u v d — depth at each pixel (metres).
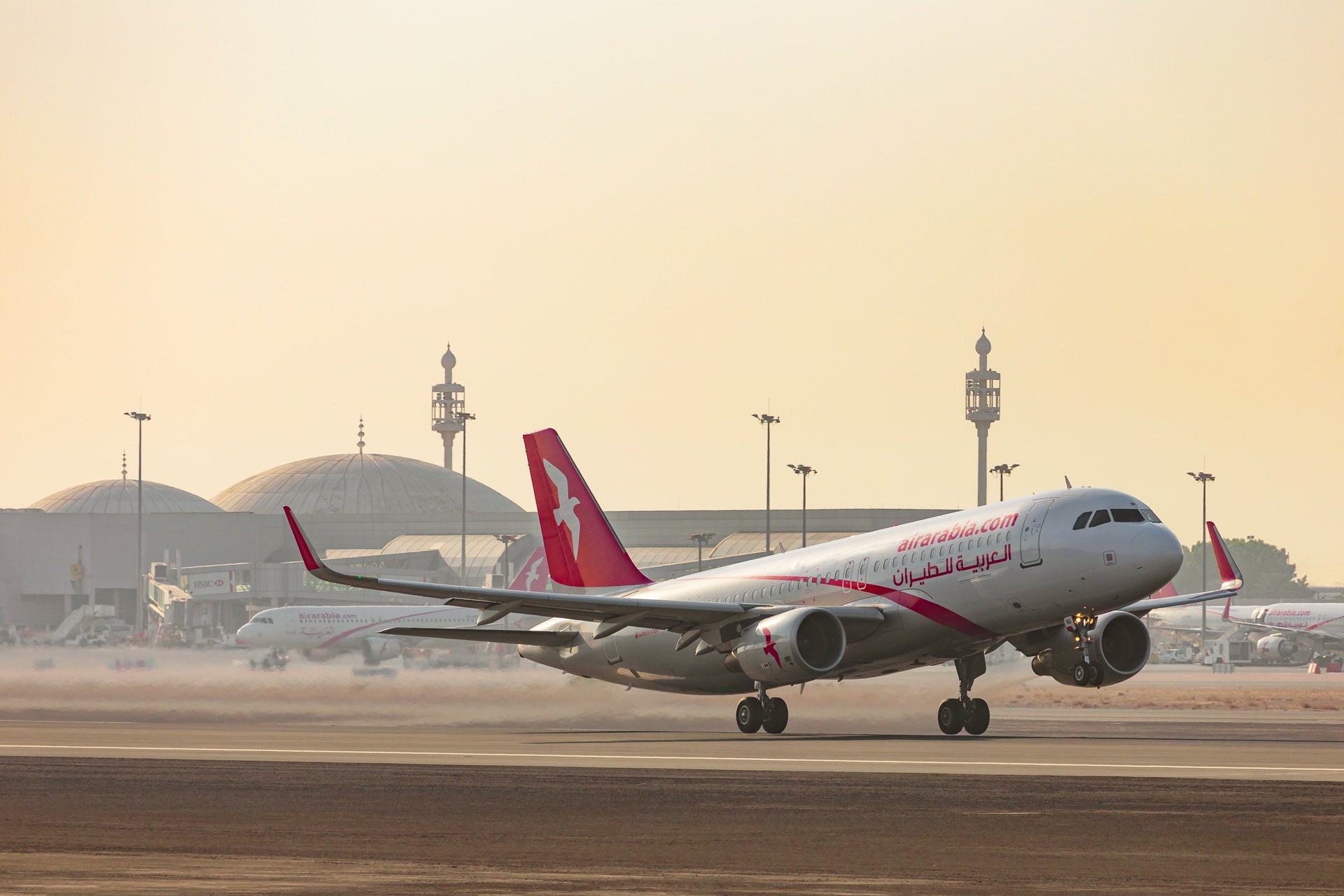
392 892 38.09
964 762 77.81
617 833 49.28
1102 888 38.66
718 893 37.88
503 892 38.09
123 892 37.94
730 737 108.88
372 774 72.19
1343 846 45.88
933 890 38.34
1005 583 102.81
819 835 48.59
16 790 64.12
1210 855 44.12
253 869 41.91
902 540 111.06
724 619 112.50
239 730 117.31
